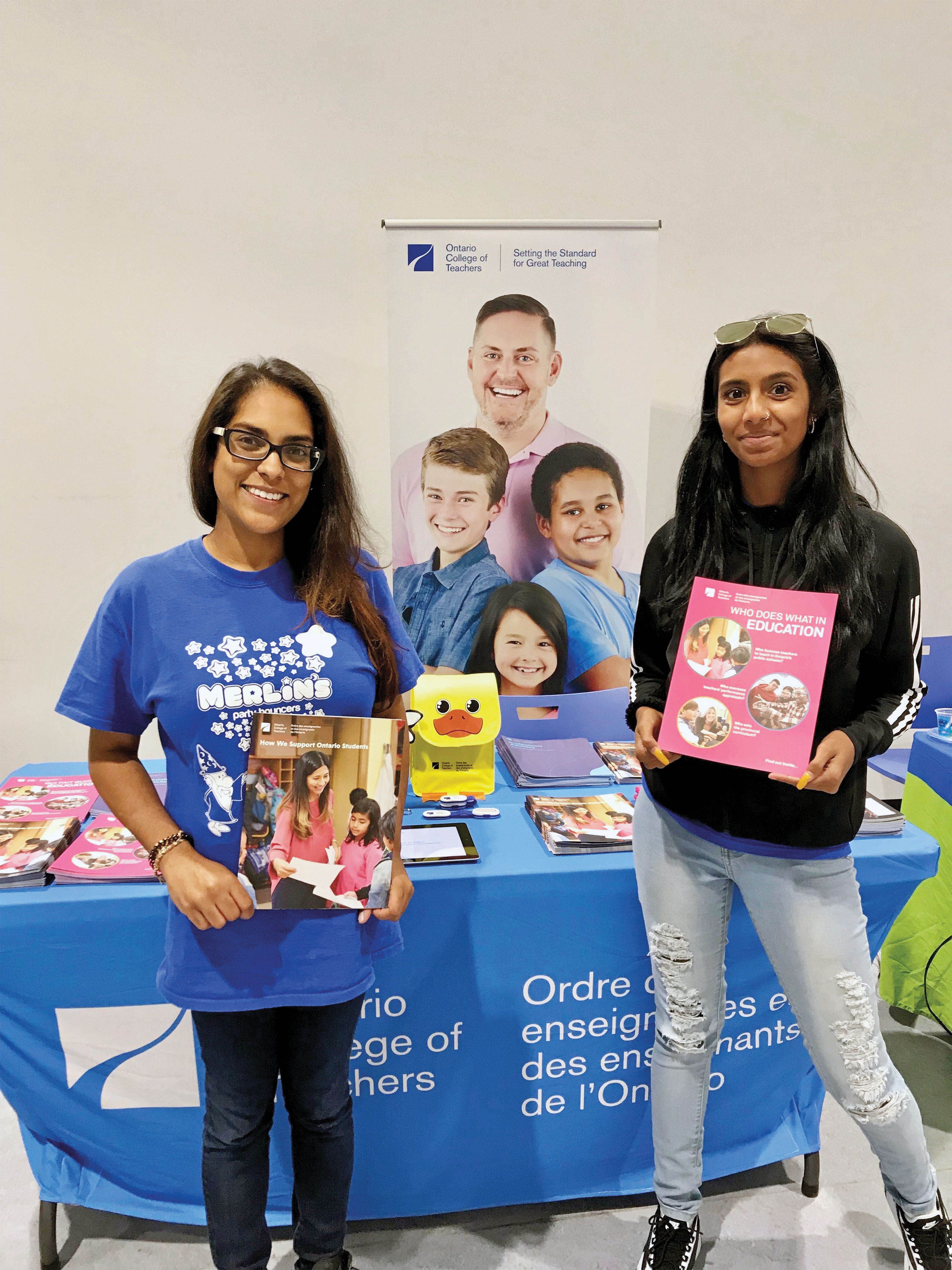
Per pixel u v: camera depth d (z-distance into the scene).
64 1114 1.36
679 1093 1.27
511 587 2.71
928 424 3.04
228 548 1.00
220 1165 1.06
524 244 2.47
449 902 1.31
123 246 2.53
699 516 1.18
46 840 1.37
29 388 2.58
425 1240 1.43
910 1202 1.24
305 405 0.98
